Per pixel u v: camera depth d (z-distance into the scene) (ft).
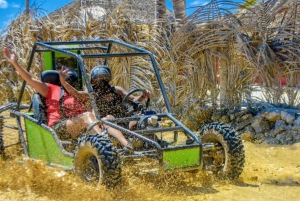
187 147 14.20
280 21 24.03
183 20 26.08
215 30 24.58
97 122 14.71
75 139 15.92
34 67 31.35
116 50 28.12
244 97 24.91
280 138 22.07
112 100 16.90
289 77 23.40
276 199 14.60
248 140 22.68
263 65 23.16
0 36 32.96
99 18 29.76
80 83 19.39
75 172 14.28
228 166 15.53
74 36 30.30
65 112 16.55
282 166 18.85
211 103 25.88
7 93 33.19
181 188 15.40
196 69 25.82
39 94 17.07
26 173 15.34
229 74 24.91
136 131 14.43
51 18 31.89
